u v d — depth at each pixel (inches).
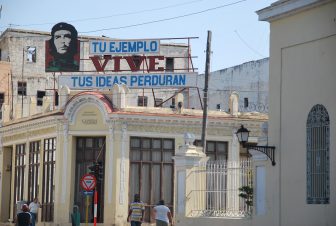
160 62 3326.8
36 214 2252.7
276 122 1259.2
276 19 1268.5
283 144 1240.8
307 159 1189.7
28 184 2452.0
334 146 1133.7
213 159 2278.5
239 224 1336.1
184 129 2260.1
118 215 2161.7
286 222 1221.1
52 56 2549.2
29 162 2460.6
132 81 2397.9
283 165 1237.7
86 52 3294.8
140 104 3260.3
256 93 3024.1
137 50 2445.9
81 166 2250.2
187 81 2357.3
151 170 2219.5
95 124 2218.3
